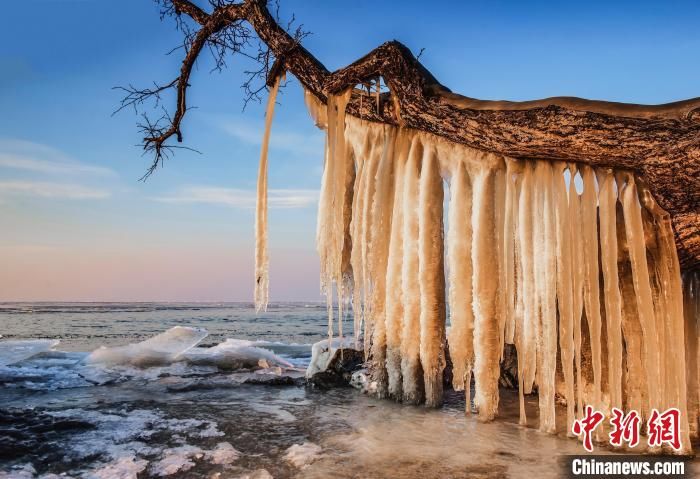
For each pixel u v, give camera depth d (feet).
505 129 14.57
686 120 12.11
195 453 12.26
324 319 154.51
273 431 14.44
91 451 12.39
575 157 14.37
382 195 18.01
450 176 17.11
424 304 17.20
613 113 13.06
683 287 13.99
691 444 13.33
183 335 31.63
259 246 19.35
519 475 10.99
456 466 11.55
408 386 18.06
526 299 14.99
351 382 21.29
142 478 10.65
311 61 17.76
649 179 13.26
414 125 16.93
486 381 15.52
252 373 25.34
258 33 18.81
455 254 16.29
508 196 15.80
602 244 14.15
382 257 18.25
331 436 13.93
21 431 14.07
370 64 15.84
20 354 30.25
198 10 21.76
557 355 17.11
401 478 10.77
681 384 12.77
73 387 21.53
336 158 17.65
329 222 18.02
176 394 20.20
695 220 12.94
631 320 13.96
